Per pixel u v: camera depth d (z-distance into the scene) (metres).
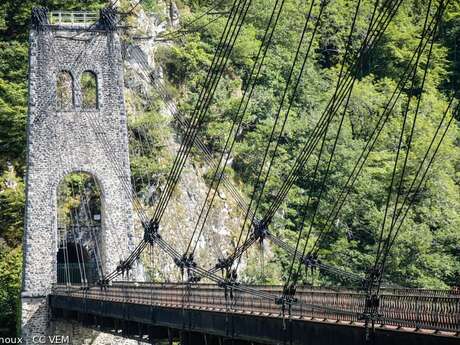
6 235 112.62
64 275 110.12
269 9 146.88
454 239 119.56
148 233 82.25
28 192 102.06
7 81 121.44
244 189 125.81
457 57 159.38
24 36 126.12
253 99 133.88
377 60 154.25
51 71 104.25
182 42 134.38
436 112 139.88
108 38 106.25
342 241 115.38
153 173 118.12
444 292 57.06
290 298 52.47
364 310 46.75
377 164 127.12
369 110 135.50
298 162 63.00
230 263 68.25
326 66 158.88
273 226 120.31
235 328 56.34
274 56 141.88
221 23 139.88
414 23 158.62
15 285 108.31
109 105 105.44
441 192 122.38
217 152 127.19
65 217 109.81
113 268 103.00
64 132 103.94
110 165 104.56
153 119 120.94
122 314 75.69
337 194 121.75
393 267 112.81
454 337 39.97
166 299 69.88
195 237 116.94
